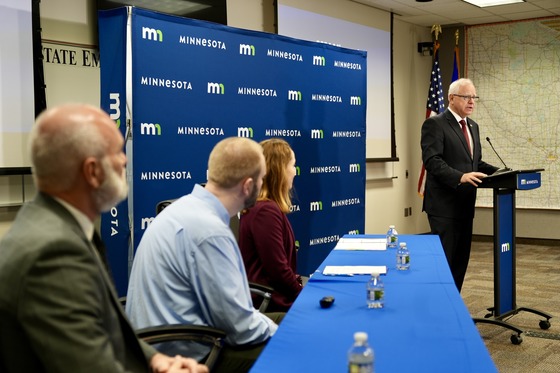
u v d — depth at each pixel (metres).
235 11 5.59
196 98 4.05
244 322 1.96
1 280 1.22
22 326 1.21
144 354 1.50
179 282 2.00
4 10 3.78
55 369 1.21
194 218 2.02
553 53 7.86
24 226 1.29
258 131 4.58
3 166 3.83
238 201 2.16
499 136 8.33
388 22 7.61
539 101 8.00
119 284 3.68
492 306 4.89
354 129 5.68
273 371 1.42
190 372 1.57
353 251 3.18
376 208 7.70
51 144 1.32
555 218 7.98
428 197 4.54
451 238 4.43
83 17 4.29
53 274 1.23
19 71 3.87
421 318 1.87
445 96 8.74
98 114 1.39
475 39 8.43
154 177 3.77
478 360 1.48
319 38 6.46
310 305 2.05
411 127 8.44
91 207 1.39
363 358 1.31
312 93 5.12
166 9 4.68
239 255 2.06
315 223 5.23
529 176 4.07
